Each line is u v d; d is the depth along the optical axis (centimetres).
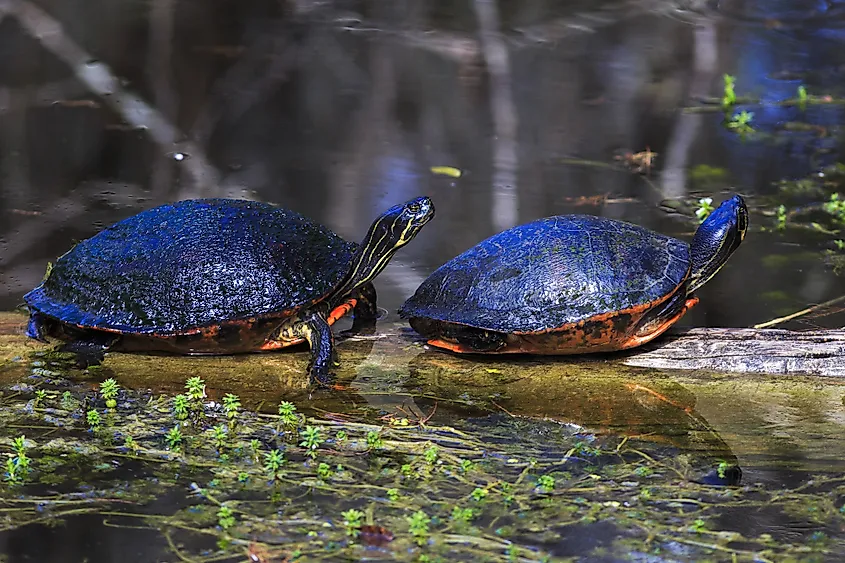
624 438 898
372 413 929
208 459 848
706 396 962
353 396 959
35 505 784
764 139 1912
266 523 757
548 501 785
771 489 816
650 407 946
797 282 1325
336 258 1022
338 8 2884
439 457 849
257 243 995
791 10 2747
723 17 2695
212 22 2756
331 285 991
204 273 967
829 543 741
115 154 1881
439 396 961
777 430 909
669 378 988
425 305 996
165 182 1744
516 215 1580
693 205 1608
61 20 2659
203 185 1731
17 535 748
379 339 1069
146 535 748
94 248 1016
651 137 1959
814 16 2691
